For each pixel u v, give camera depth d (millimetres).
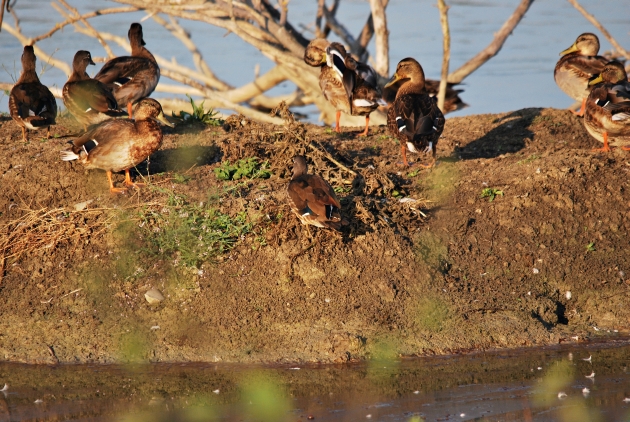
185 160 18297
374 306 14523
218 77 35500
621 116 18484
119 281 14977
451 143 20969
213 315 14391
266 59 37875
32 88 19156
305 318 14312
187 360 13617
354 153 19578
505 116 22562
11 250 15555
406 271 15156
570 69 23328
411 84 21016
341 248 15250
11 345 13914
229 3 27391
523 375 13055
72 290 14914
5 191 16922
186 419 11602
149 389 12602
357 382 12805
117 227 15617
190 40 34000
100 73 21750
